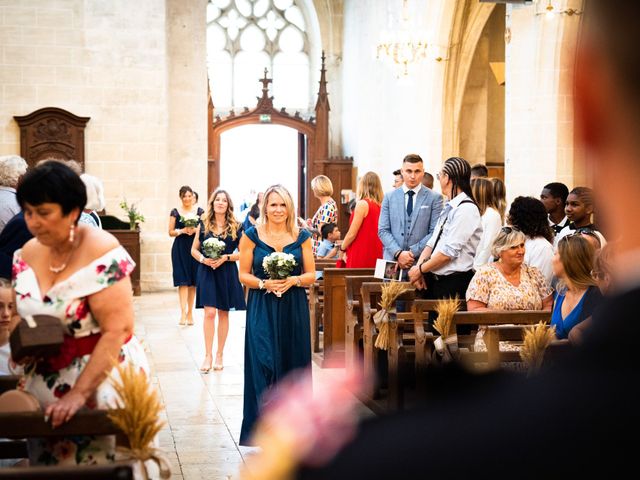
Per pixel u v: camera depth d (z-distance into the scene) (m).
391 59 17.94
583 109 0.62
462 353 5.64
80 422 3.27
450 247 7.39
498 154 23.09
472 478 0.54
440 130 21.03
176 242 13.15
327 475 0.58
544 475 0.54
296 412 0.70
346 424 0.61
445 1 20.16
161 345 11.41
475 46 20.84
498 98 22.97
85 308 3.61
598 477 0.53
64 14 18.98
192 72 20.39
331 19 30.05
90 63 19.11
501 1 13.41
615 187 0.61
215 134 27.98
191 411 7.76
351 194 27.69
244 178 32.00
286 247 6.45
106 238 3.66
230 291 9.68
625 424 0.54
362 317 8.59
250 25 31.30
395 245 8.56
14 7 18.84
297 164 32.28
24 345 3.33
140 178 19.28
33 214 3.46
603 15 0.60
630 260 0.60
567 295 5.68
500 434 0.55
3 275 5.13
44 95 18.97
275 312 6.29
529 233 7.23
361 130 27.11
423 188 8.68
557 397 0.56
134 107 19.25
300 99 31.55
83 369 3.55
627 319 0.57
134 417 3.17
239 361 10.23
